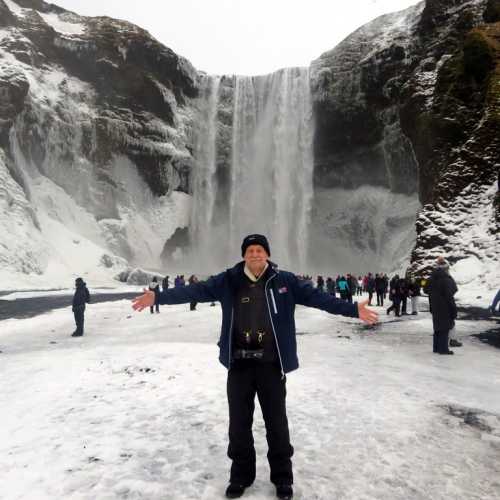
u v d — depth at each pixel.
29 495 2.75
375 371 6.29
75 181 53.00
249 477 2.76
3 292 30.41
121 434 3.83
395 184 55.72
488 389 5.34
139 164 57.59
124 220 54.94
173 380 5.70
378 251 56.06
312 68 60.12
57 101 51.44
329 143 59.75
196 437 3.75
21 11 57.03
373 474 3.06
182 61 61.84
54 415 4.37
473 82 32.28
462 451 3.49
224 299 2.78
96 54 55.53
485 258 23.77
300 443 3.59
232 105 65.12
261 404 2.77
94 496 2.73
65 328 12.63
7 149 43.97
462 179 28.70
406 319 13.54
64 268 41.44
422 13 50.94
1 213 39.25
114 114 55.56
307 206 60.44
